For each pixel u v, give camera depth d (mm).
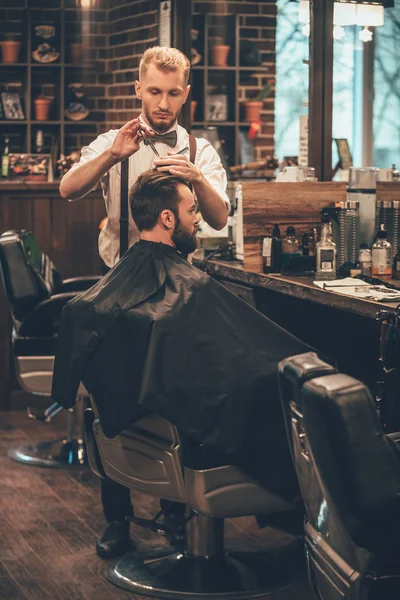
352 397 1978
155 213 3023
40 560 3605
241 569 3385
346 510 2029
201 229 4848
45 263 4957
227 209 3477
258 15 7422
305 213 4207
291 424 2258
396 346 3115
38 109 7129
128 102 7191
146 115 3467
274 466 2869
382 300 3293
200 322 2877
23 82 7160
